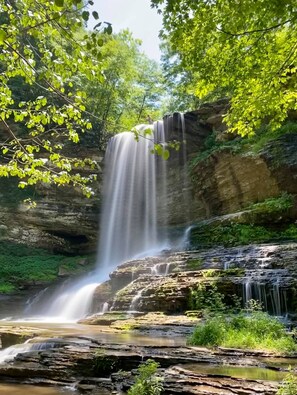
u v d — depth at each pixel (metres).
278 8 7.12
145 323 12.60
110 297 18.78
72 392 6.85
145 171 29.64
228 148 22.83
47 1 5.66
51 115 8.42
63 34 5.86
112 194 31.25
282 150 20.41
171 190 27.98
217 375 6.31
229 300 13.30
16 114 8.20
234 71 9.16
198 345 8.95
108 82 34.03
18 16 5.98
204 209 25.72
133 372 7.04
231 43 8.36
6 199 30.72
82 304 20.86
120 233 30.00
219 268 15.59
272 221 19.09
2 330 12.43
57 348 9.01
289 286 12.28
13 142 8.50
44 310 22.75
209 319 10.61
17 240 29.84
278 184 20.03
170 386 5.96
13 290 25.36
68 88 28.28
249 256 15.36
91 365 7.71
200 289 13.63
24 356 8.53
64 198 31.08
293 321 11.40
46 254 30.39
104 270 27.97
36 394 6.77
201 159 24.72
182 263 17.11
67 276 27.67
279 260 14.02
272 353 7.93
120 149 31.83
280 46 8.54
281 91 9.20
